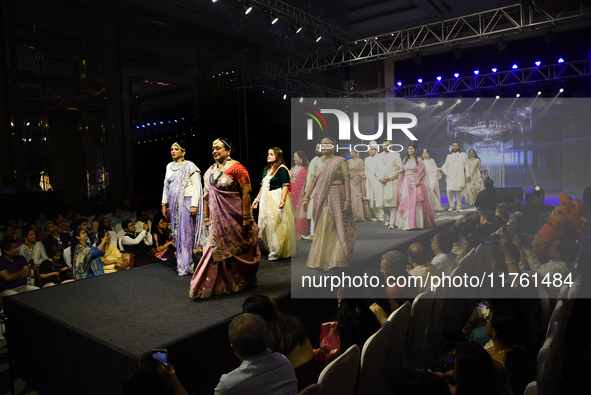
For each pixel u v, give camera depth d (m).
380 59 9.88
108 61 9.08
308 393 1.64
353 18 11.67
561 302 2.79
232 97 11.72
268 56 12.87
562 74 11.04
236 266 3.31
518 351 2.09
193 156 10.97
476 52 12.20
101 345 2.39
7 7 7.52
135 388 1.79
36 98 7.96
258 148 11.94
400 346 2.53
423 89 13.05
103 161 9.09
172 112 10.49
